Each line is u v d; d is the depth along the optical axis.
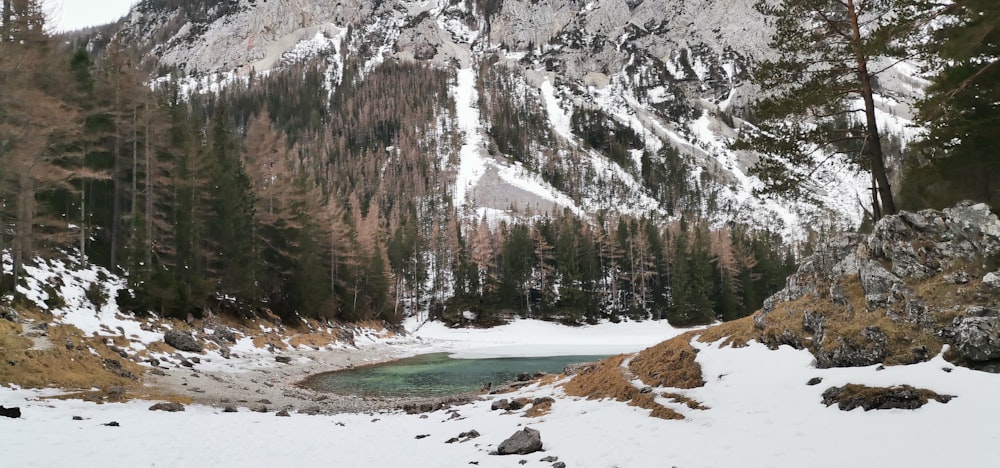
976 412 9.27
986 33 13.50
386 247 85.88
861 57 16.09
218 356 31.94
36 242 30.53
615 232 94.88
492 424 15.66
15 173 25.34
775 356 14.99
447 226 112.06
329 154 182.88
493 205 159.50
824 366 13.29
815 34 17.39
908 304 12.92
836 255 16.27
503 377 34.81
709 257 84.81
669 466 9.89
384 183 165.62
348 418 18.23
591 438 12.62
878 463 8.55
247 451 12.30
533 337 73.75
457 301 81.56
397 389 29.41
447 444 13.32
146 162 36.34
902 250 14.09
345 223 67.56
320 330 50.56
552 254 91.75
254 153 54.97
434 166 179.50
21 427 13.16
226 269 42.69
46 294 27.00
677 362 17.44
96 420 15.02
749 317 18.67
